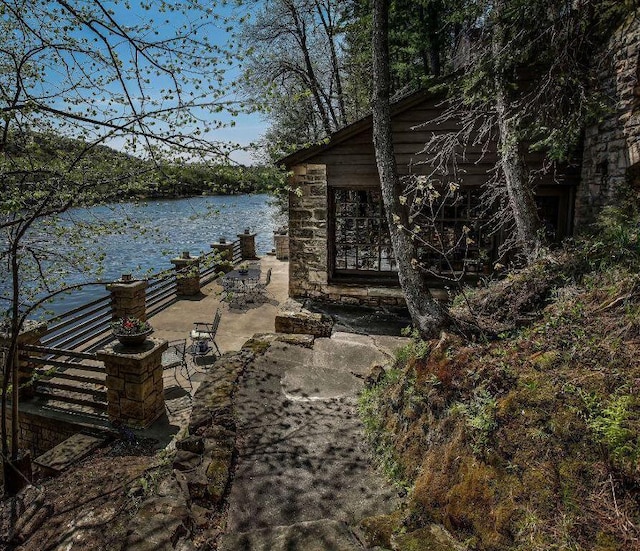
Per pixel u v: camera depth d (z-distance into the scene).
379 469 2.85
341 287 7.79
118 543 2.53
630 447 1.65
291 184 7.67
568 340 2.52
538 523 1.66
